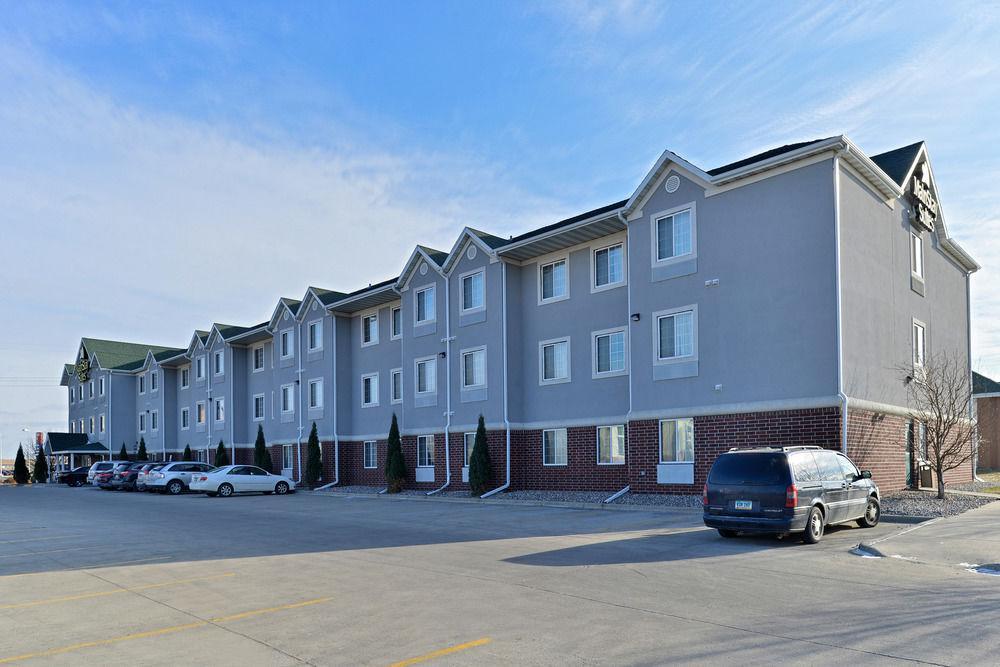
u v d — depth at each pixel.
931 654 6.86
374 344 37.88
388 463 32.50
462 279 31.20
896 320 22.72
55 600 10.22
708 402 21.61
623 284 25.94
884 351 21.64
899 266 23.31
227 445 48.59
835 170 19.59
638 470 23.25
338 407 38.69
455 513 21.91
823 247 19.62
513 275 29.56
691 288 22.31
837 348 19.16
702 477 21.52
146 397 61.34
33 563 13.59
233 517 22.30
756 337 20.73
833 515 14.49
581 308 27.31
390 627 8.18
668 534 15.41
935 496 20.25
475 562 12.40
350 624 8.38
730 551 13.05
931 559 11.90
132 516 23.38
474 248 30.64
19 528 19.97
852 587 9.90
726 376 21.30
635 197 23.64
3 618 9.18
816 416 19.34
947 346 27.00
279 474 43.34
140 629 8.46
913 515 16.72
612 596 9.48
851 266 20.11
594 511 21.03
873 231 21.67
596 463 26.27
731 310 21.33
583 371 27.00
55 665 7.17
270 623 8.55
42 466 68.12
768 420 20.20
